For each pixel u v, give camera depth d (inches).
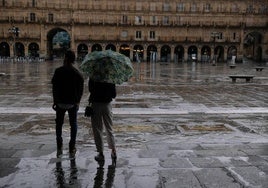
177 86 1095.0
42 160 333.1
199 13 3922.2
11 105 668.7
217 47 4057.6
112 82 327.6
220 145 390.9
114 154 335.9
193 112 601.0
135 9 3870.6
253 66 2834.6
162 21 3914.9
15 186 273.4
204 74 1715.1
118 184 278.8
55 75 346.0
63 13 3772.1
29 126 478.3
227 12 3932.1
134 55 3954.2
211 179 289.3
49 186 274.2
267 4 3949.3
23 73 1626.5
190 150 370.0
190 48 4023.1
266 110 629.6
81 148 374.0
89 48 3838.6
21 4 3690.9
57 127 355.3
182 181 285.0
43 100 741.9
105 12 3831.2
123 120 526.3
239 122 522.0
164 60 3973.9
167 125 494.0
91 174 299.1
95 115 331.9
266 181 286.2
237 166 319.9
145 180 286.7
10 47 3698.3
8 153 353.4
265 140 415.2
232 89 1010.1
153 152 361.7
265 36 3956.7
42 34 3725.4
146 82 1235.9
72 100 344.8
